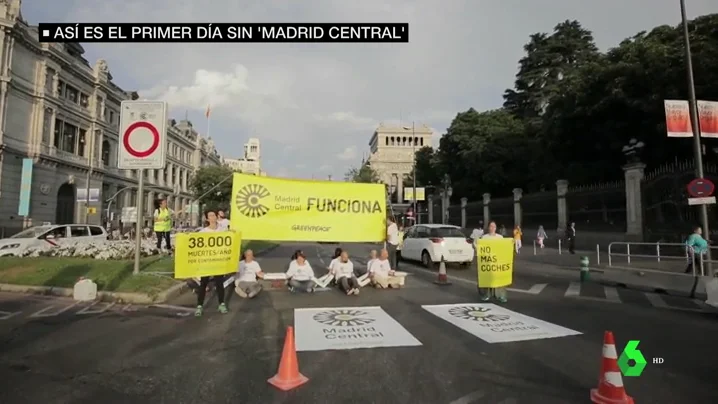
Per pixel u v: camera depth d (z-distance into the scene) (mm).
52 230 16453
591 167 29125
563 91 30312
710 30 23016
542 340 5902
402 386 4207
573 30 52625
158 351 5277
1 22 32625
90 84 45875
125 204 54781
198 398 3910
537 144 38000
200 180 62531
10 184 33938
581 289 10992
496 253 8812
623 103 24172
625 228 21125
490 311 7809
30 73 36406
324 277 10148
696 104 12844
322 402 3834
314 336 5992
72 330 6191
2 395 3936
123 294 8273
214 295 9094
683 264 15289
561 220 26109
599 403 3836
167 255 13633
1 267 10625
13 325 6434
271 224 10719
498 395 4016
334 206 11031
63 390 4070
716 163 21562
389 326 6586
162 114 9711
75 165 42312
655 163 24922
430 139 120812
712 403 3900
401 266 16062
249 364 4832
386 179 115812
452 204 48438
